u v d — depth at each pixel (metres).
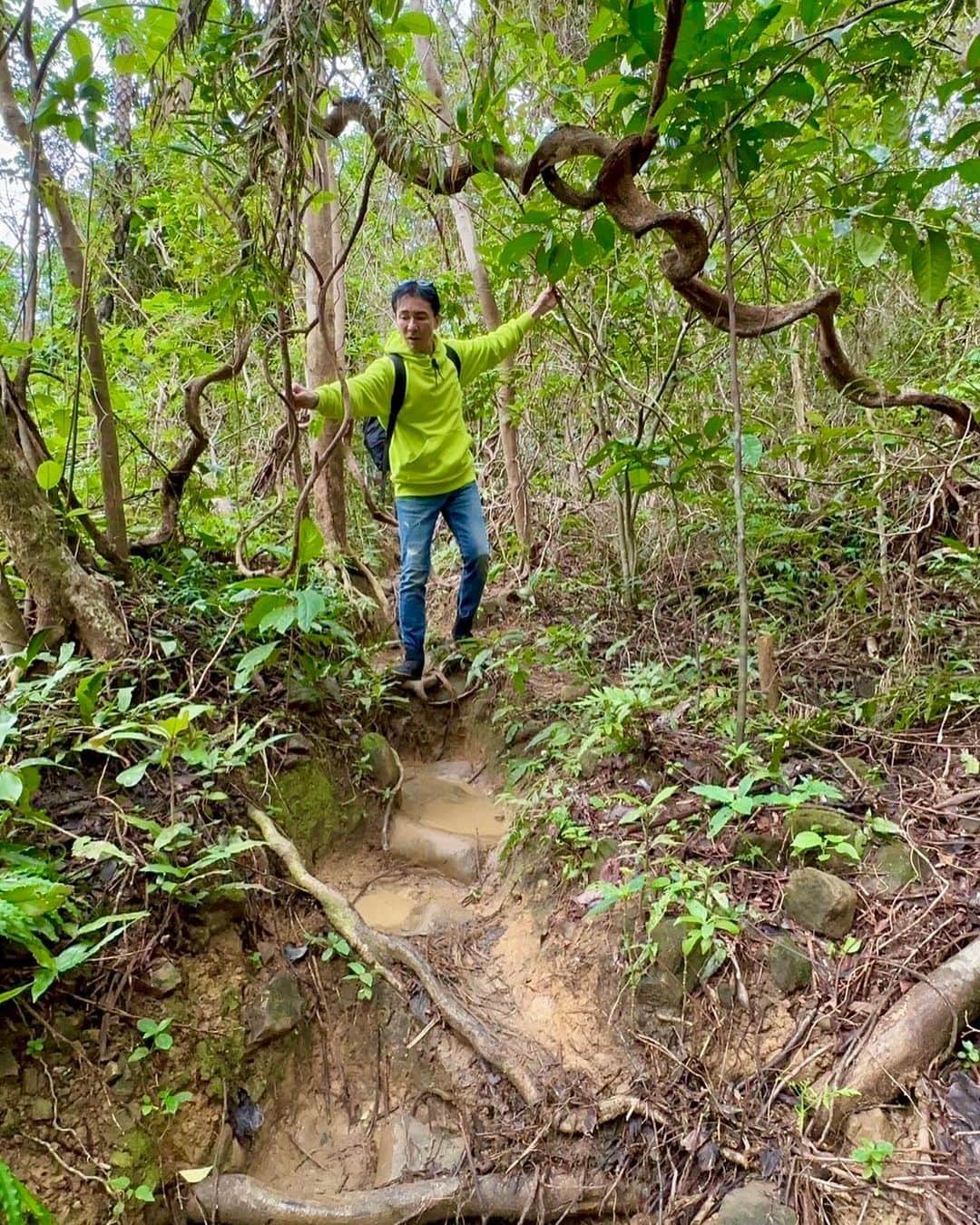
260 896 2.05
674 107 1.72
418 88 3.21
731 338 2.01
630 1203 1.57
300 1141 1.79
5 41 2.14
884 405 2.47
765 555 3.42
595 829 2.15
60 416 2.68
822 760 2.24
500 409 4.09
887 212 1.84
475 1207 1.62
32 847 1.76
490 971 2.09
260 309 2.39
